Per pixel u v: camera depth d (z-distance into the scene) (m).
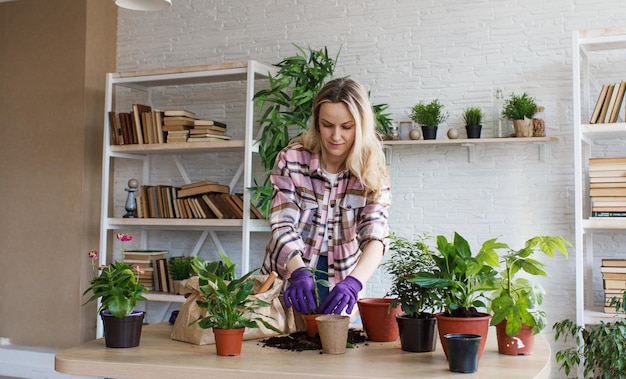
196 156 5.09
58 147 5.19
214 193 4.61
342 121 2.05
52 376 4.84
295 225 2.23
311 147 2.22
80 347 1.78
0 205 5.36
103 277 1.84
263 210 4.25
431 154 4.43
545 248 1.80
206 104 5.09
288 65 4.32
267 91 4.29
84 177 5.10
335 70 4.66
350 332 1.99
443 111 4.39
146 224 4.64
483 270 1.75
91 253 2.08
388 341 1.87
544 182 4.18
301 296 1.86
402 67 4.51
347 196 2.19
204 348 1.76
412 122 4.41
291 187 2.22
